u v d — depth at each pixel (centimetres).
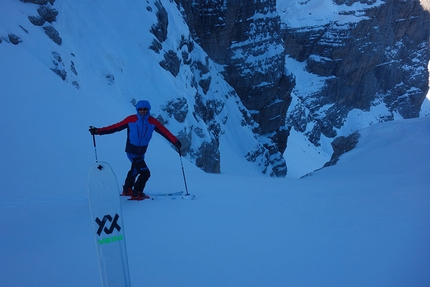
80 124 1104
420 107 12006
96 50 1986
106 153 998
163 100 2086
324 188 802
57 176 777
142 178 569
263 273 282
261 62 4884
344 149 1599
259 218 448
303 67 9600
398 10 10681
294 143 7844
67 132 1020
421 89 11500
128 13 2347
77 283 283
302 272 277
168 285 274
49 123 1023
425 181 825
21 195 631
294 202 564
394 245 311
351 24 9388
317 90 9294
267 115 5128
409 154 1231
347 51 9369
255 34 4866
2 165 780
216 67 4753
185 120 2227
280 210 496
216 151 2800
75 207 532
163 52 2450
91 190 184
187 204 541
